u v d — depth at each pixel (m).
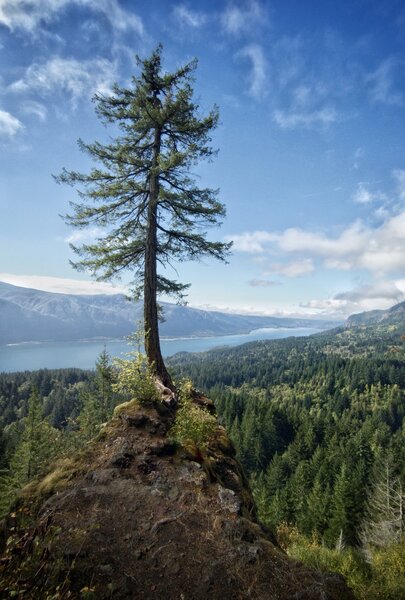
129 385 10.19
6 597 3.64
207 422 9.62
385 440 80.75
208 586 4.20
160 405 10.04
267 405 91.75
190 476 6.93
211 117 12.64
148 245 12.82
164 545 4.84
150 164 12.99
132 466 7.04
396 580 6.72
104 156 12.74
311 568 4.68
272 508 40.56
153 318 12.60
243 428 78.62
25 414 112.38
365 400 137.00
